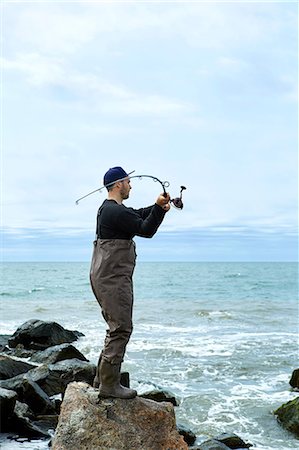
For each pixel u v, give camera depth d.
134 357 14.84
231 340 17.81
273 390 11.87
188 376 12.96
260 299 33.88
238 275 63.38
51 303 30.75
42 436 8.05
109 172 5.46
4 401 8.02
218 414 10.29
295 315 25.36
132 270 5.32
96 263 5.29
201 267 95.12
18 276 60.31
